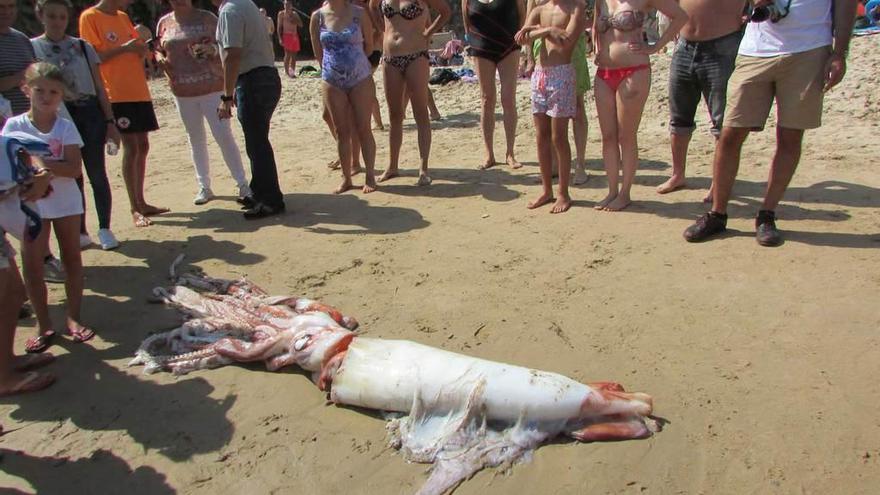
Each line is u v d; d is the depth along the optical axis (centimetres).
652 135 902
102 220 598
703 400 346
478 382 331
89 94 564
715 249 522
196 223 665
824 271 473
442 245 573
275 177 665
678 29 561
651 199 647
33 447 343
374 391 350
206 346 423
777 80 495
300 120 1173
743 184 671
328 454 326
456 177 772
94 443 345
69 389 393
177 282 525
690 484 292
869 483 285
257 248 591
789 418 328
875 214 568
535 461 312
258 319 439
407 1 692
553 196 670
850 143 780
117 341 445
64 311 491
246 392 381
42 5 534
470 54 773
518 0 739
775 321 414
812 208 593
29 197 373
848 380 354
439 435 328
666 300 450
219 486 309
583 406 326
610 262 515
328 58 686
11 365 397
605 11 582
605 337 411
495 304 462
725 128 520
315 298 488
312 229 630
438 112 1123
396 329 436
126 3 637
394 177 784
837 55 473
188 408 370
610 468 304
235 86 620
